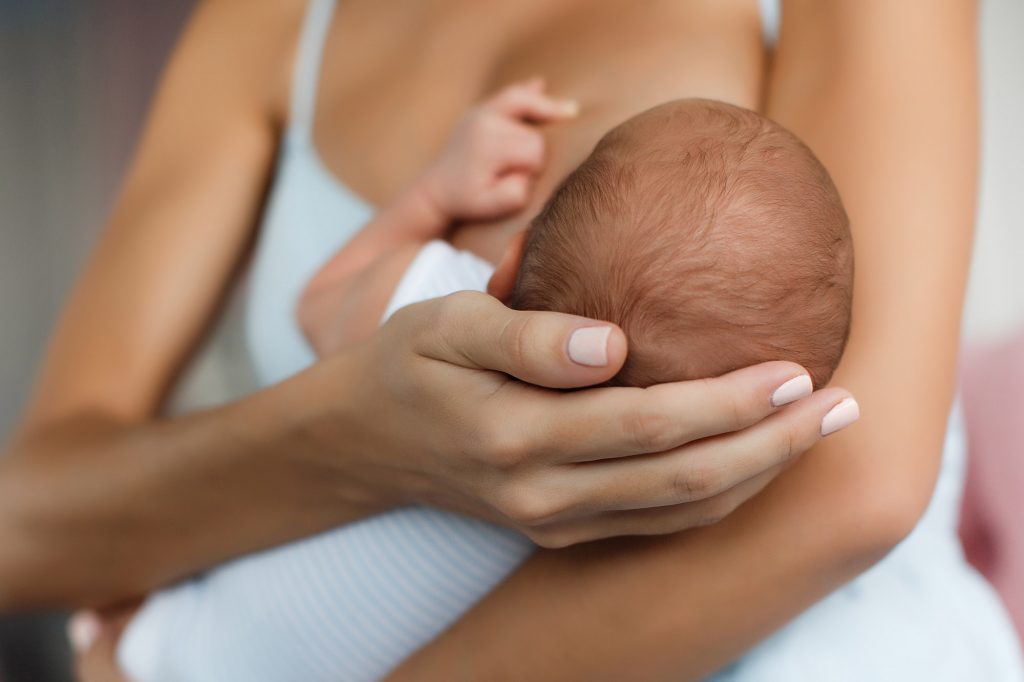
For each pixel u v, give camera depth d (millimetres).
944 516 811
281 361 953
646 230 543
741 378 477
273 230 1027
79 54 2033
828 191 572
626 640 600
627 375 553
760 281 533
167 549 834
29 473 891
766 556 581
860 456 584
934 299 615
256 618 777
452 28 957
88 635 991
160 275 1061
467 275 702
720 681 669
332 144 1024
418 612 708
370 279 743
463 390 524
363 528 715
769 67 764
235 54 1155
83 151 2010
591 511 532
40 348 1918
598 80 810
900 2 675
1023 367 1215
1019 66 1430
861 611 695
